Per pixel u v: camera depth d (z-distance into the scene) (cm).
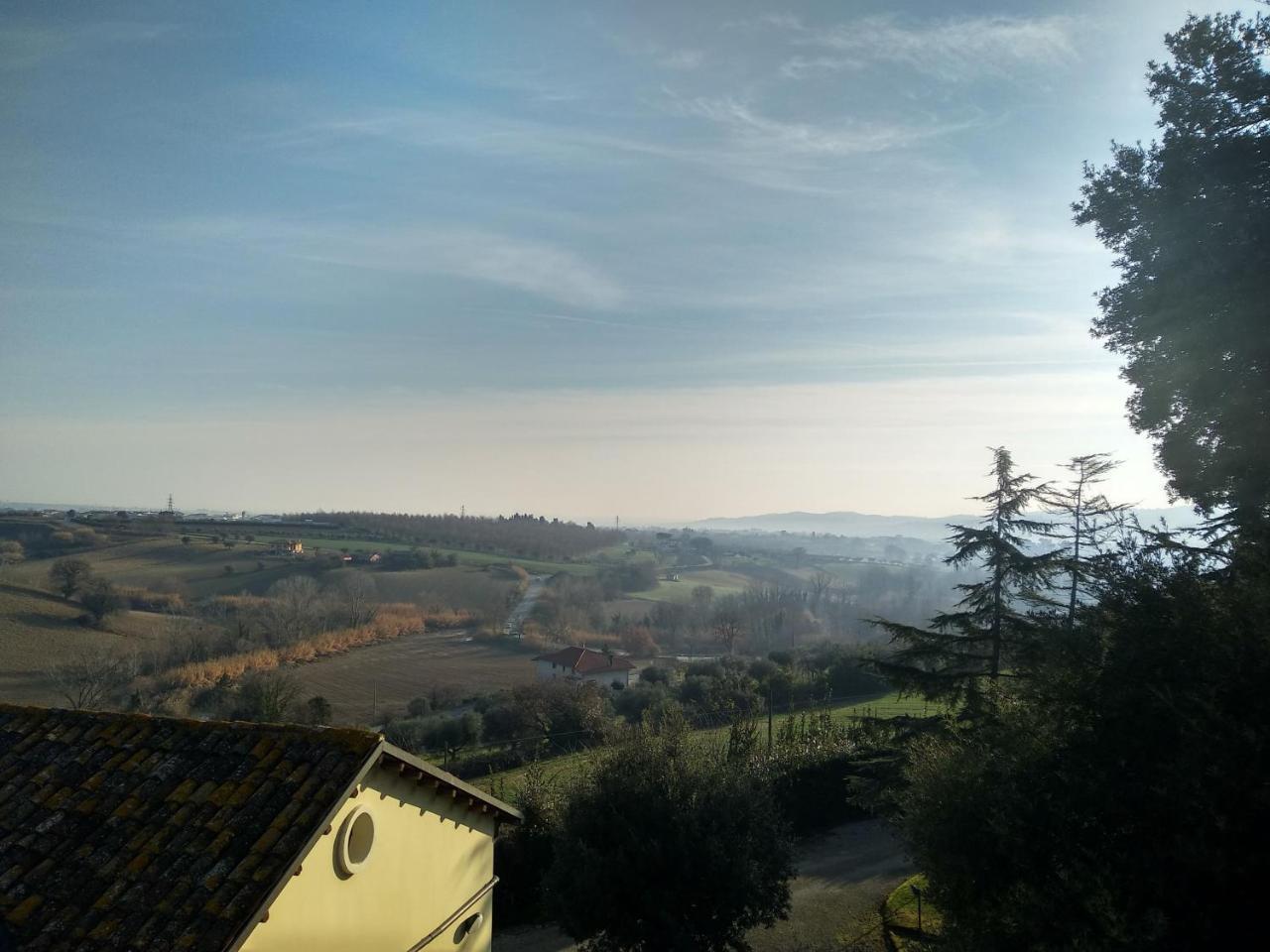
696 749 1705
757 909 1464
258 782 865
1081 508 1759
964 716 1798
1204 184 1342
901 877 2023
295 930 790
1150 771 981
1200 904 884
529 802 1977
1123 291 1559
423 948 1050
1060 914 921
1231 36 1350
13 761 964
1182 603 1077
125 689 4331
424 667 5697
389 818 977
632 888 1393
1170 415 1505
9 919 728
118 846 804
